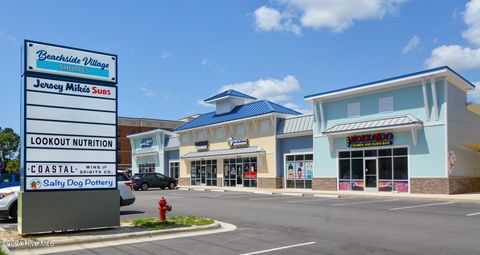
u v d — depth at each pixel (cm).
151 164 5306
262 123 3622
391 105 2689
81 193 1125
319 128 3112
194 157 4275
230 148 3934
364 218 1445
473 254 849
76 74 1142
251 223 1340
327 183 3027
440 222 1321
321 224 1304
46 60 1099
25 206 1052
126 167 7669
